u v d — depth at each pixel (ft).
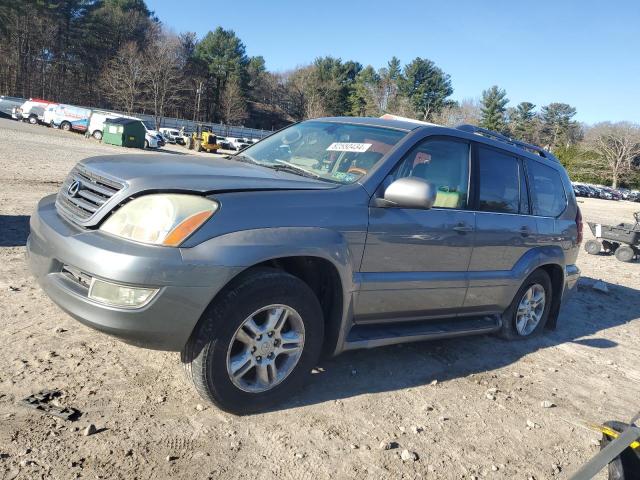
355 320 12.05
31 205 28.71
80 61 273.13
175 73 258.78
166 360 12.05
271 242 9.77
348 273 11.12
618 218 95.61
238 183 10.23
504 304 16.01
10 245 19.99
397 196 11.29
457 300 14.25
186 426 9.71
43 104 152.25
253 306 9.81
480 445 10.74
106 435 9.12
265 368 10.35
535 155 17.66
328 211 10.88
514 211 15.93
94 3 278.05
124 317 8.90
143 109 255.70
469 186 14.34
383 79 314.35
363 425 10.71
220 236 9.39
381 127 13.70
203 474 8.55
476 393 13.03
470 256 14.16
